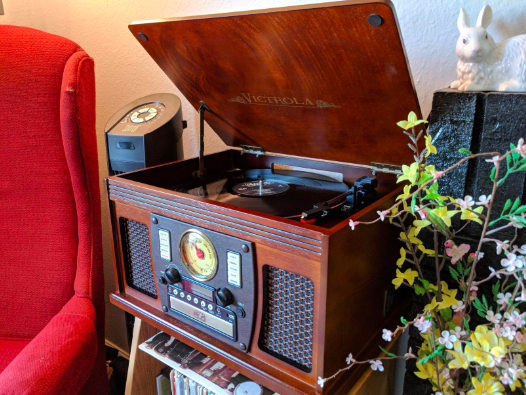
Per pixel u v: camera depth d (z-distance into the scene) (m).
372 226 0.70
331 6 0.58
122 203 0.89
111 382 1.57
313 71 0.73
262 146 1.09
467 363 0.57
